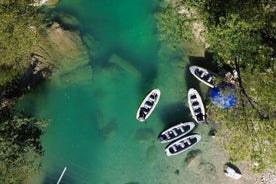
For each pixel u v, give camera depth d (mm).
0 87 36906
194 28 37312
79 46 38750
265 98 30562
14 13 33750
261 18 30281
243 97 33500
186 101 38781
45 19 38562
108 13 39344
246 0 31328
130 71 39125
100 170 39406
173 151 38438
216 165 38625
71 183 39281
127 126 39188
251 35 30734
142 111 38625
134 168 39156
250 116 32500
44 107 39406
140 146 39062
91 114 39531
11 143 33688
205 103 38281
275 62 29750
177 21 37062
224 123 34594
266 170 38281
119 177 39219
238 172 38281
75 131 39656
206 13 33625
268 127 31250
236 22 30828
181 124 38344
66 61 38844
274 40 31859
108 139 39312
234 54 31938
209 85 37812
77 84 39219
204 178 38594
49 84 39125
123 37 39312
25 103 39156
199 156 38531
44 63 38594
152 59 39125
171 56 38875
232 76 35250
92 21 39281
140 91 39125
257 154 32969
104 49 39219
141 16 39156
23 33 34938
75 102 39500
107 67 39094
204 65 38312
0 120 35156
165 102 39031
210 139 38500
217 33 31797
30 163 35688
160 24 38656
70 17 38844
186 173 38750
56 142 39562
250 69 31062
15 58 36406
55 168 39406
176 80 38812
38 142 37312
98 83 39281
